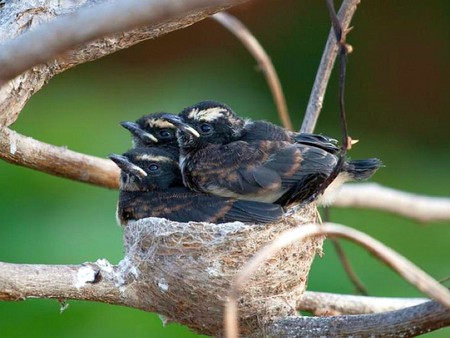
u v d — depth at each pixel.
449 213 13.70
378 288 13.64
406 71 20.84
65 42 5.11
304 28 19.75
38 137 15.80
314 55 19.59
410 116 20.53
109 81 17.98
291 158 9.89
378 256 6.12
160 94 17.78
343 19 8.88
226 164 10.03
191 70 18.73
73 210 14.07
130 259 8.40
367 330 7.14
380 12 21.02
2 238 13.59
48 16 7.74
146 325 13.05
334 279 13.74
